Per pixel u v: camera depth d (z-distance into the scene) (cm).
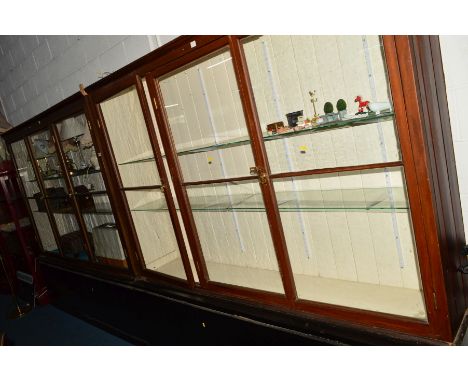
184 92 232
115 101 246
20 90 367
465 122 142
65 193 299
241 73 149
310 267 214
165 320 218
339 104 160
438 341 125
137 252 238
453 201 140
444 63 141
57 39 297
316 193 195
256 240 234
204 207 232
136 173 253
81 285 285
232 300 185
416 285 176
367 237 187
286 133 173
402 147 118
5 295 403
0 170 330
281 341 161
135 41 236
